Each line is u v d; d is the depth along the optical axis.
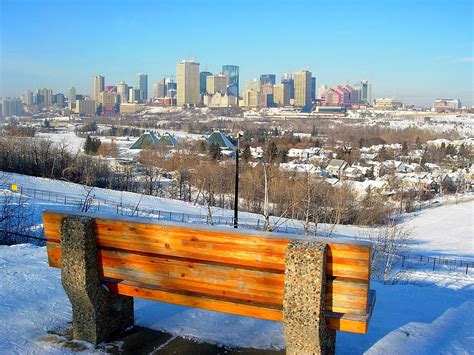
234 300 4.17
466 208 50.19
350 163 77.38
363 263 3.71
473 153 102.50
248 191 37.62
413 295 7.23
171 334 5.02
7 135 56.69
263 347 4.78
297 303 3.79
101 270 4.73
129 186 47.31
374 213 37.06
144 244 4.48
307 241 3.83
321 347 3.83
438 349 4.83
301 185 28.80
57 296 5.93
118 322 4.98
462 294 7.69
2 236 12.87
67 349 4.66
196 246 4.25
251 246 4.03
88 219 4.61
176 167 54.28
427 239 36.44
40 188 36.41
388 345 4.84
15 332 4.93
